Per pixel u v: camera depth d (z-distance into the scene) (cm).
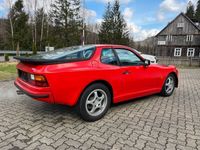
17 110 436
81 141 305
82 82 356
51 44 3600
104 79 387
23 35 3672
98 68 378
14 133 328
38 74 324
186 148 292
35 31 3697
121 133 334
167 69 553
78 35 3600
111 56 413
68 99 349
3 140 305
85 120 376
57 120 383
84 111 367
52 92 329
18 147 286
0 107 454
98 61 387
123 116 410
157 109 460
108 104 404
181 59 2786
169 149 288
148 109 458
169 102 520
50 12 3728
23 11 3800
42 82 325
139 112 436
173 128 358
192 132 344
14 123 367
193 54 3928
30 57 379
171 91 585
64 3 3578
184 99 556
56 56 369
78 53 378
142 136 325
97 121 383
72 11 3616
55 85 329
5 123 367
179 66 2428
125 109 454
